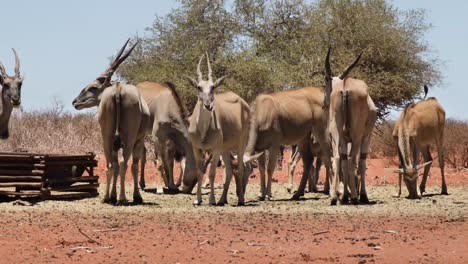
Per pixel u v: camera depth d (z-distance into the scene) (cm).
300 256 1719
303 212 2538
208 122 2692
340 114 2792
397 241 1911
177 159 3272
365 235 2005
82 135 5350
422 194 3328
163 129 3212
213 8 5631
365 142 2941
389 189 3600
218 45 5591
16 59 3166
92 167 3106
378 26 5122
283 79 4959
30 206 2683
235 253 1752
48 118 5438
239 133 2823
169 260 1675
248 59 5034
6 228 2089
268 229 2102
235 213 2494
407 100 5284
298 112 3092
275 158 3064
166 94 3228
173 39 5512
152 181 3919
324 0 5278
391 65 5244
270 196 3117
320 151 3328
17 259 1667
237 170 2908
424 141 3256
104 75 3322
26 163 2852
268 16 5575
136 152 2889
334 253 1759
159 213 2488
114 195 2828
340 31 5175
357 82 2823
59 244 1845
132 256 1712
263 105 3016
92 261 1658
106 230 2059
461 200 3028
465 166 5062
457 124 6425
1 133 3169
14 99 3114
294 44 5359
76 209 2602
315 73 5103
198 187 2819
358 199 2972
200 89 2659
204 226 2155
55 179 2923
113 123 2744
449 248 1820
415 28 5300
